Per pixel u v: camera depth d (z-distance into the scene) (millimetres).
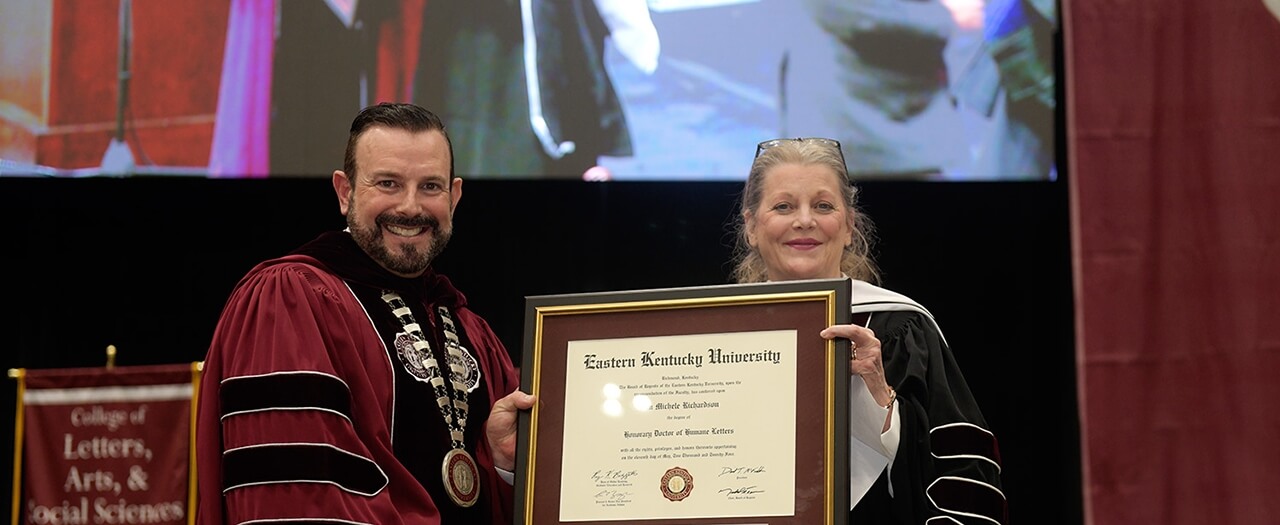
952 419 4016
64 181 8312
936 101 6891
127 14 7160
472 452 4062
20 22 7172
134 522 7461
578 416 3859
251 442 3676
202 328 8281
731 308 3850
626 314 3928
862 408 3861
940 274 7855
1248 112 5977
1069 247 7664
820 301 3785
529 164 7000
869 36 6941
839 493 3576
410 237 4016
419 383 3984
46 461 7535
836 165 4266
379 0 7098
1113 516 5945
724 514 3652
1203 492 5926
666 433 3779
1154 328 5984
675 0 7059
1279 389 5891
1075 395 7656
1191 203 5984
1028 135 6828
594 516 3744
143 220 8336
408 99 7027
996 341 7824
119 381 7605
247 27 7109
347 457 3680
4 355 8328
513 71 7043
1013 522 7711
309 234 8258
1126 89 6039
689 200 7980
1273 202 5934
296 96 7055
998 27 6891
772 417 3719
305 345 3768
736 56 6992
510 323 7992
